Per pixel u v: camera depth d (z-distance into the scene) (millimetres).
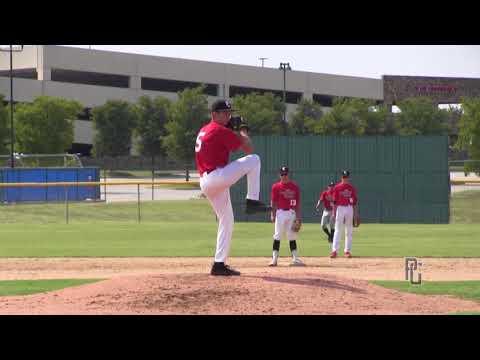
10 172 169500
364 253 77250
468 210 150875
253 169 37500
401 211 137000
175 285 35750
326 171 136000
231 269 38781
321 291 35969
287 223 64938
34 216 142625
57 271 61281
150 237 98500
